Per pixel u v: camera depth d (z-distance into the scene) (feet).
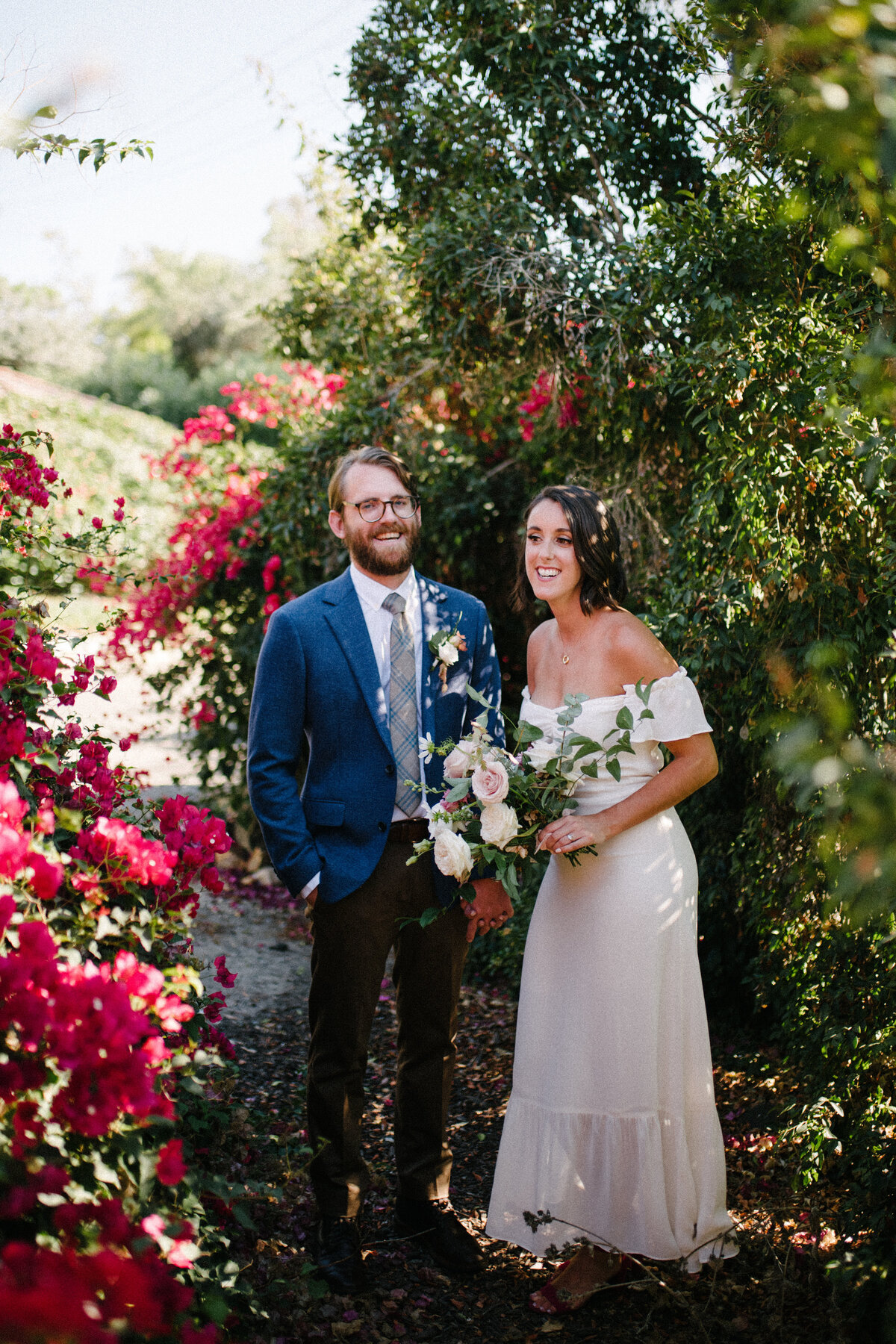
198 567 17.99
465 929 8.07
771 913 9.12
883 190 4.38
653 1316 6.97
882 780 3.88
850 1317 6.27
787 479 8.14
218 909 17.12
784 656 8.20
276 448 17.54
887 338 4.93
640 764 7.39
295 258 18.33
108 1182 4.69
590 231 12.62
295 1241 7.60
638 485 11.89
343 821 7.64
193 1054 5.96
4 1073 4.23
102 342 112.78
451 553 15.76
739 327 8.68
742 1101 9.90
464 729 8.35
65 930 5.41
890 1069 7.91
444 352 12.92
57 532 9.00
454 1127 10.11
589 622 7.57
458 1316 7.03
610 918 7.13
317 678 7.75
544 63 11.47
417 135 13.64
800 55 4.19
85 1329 2.97
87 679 7.16
